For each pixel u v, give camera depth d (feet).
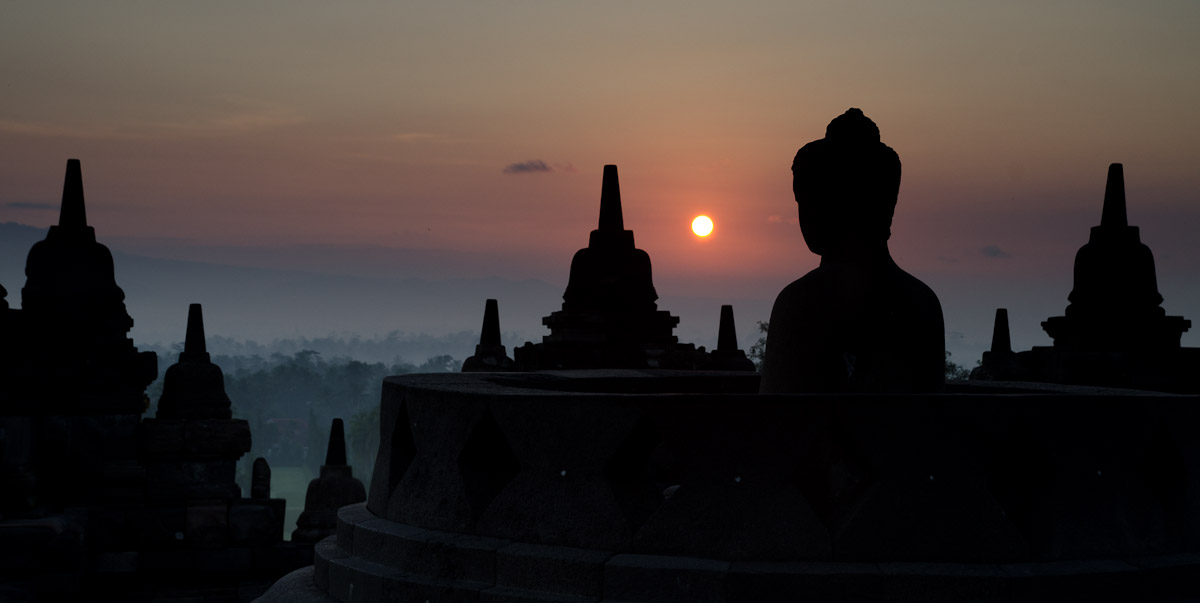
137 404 55.72
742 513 19.94
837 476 21.02
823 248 25.18
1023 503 20.74
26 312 54.19
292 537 57.52
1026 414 20.66
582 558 20.11
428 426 23.81
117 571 53.21
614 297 71.46
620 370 35.70
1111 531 20.66
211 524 54.80
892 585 18.99
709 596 19.24
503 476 22.85
